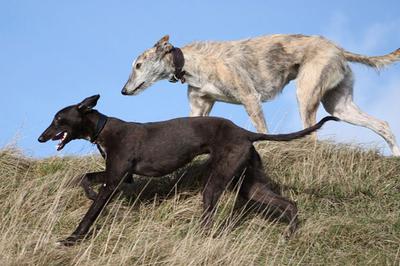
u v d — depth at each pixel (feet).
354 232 31.32
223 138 30.14
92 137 30.48
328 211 33.47
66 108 30.55
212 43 43.06
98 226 30.45
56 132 30.35
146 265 26.71
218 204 31.42
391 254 29.94
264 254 29.17
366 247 30.78
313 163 35.99
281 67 43.24
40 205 31.32
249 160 30.66
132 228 30.27
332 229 31.30
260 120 41.86
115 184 29.68
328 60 42.68
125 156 29.81
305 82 42.47
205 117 30.89
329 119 30.27
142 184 33.63
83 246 28.12
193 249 27.25
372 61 44.01
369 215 33.40
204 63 42.14
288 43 43.42
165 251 27.63
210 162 30.25
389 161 37.96
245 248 27.68
